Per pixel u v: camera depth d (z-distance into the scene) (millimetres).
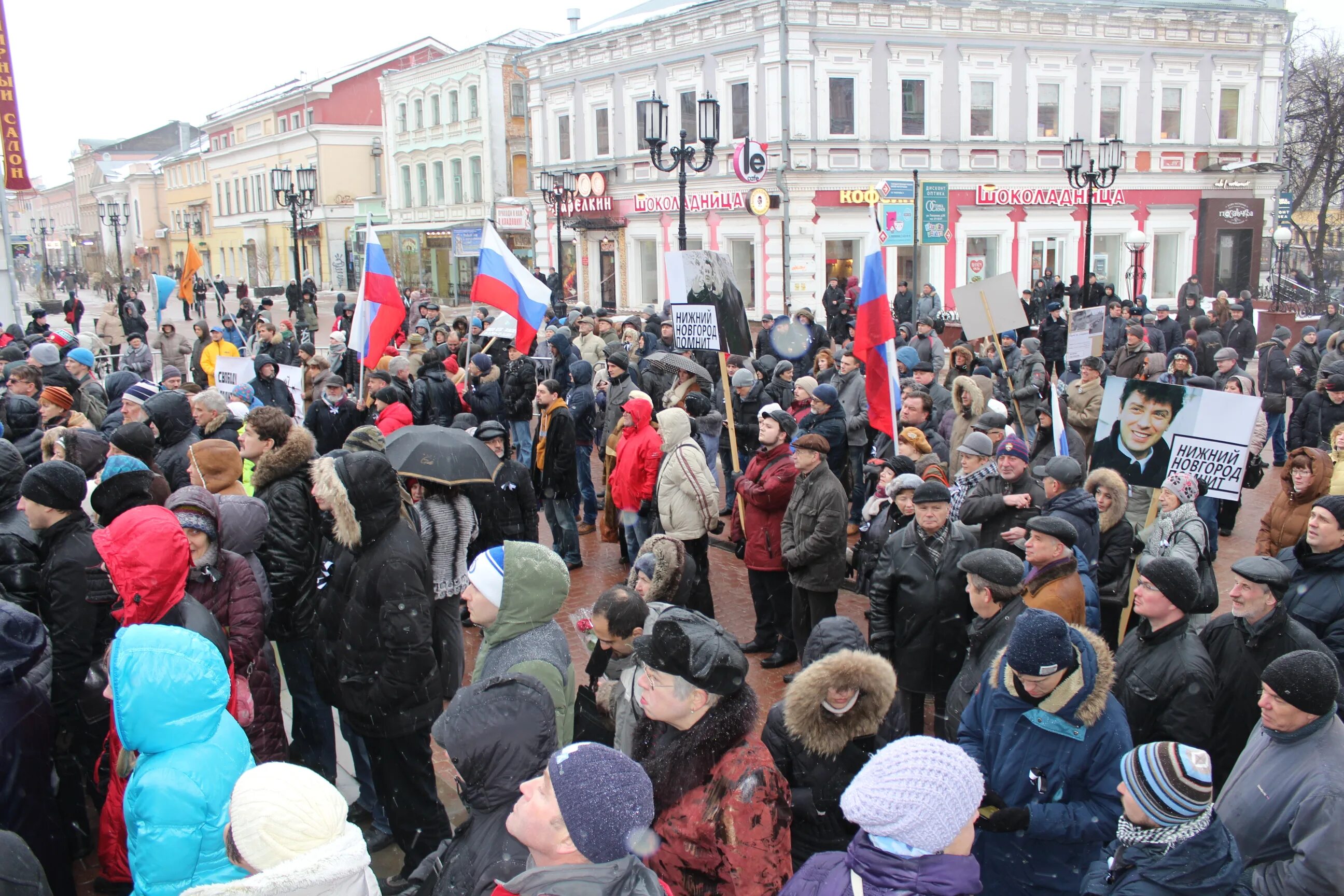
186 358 19688
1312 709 3539
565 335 13930
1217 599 5957
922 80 29984
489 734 3121
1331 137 40094
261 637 4984
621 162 33656
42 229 72625
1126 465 7184
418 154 47781
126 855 4512
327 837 2771
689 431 8258
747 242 30750
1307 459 6590
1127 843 3172
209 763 3189
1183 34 32781
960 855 2605
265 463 5621
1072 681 3680
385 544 4508
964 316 11469
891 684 3725
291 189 30172
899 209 29609
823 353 12805
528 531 7926
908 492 6582
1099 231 32844
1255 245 34875
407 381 12844
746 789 3107
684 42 31016
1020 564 4758
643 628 4605
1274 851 3584
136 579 4078
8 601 4426
